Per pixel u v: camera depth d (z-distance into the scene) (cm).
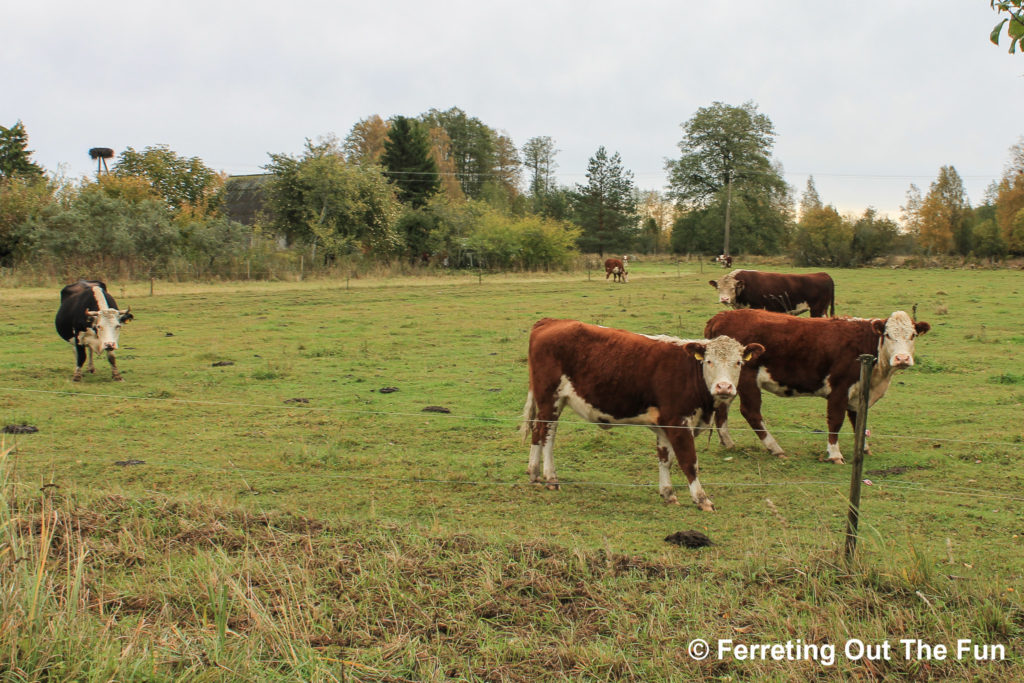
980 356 1489
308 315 2194
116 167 4834
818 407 1155
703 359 688
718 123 6988
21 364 1391
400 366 1423
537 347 777
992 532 626
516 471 807
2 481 601
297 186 4016
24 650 364
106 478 744
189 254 3375
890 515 670
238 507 626
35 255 3038
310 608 447
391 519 625
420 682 384
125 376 1300
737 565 536
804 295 1822
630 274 4644
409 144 5419
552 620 452
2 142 5484
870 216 5847
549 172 9650
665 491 720
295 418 1016
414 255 4606
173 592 464
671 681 391
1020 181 5850
